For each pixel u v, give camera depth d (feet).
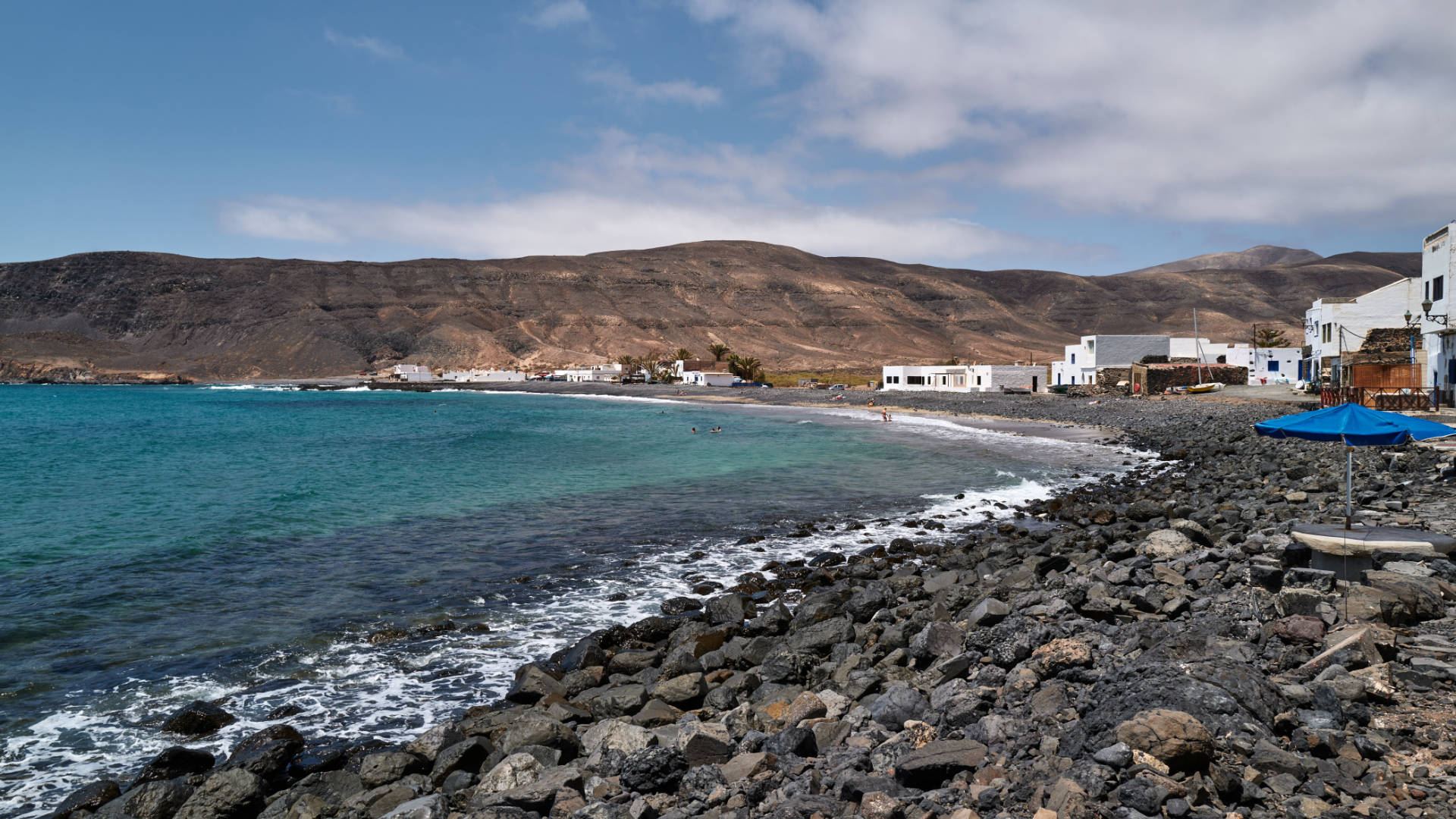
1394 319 196.65
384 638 53.11
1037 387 376.07
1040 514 92.99
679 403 455.63
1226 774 20.35
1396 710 24.29
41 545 83.05
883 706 31.32
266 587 66.44
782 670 40.29
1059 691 28.96
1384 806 19.29
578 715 37.06
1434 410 127.95
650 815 25.40
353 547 81.61
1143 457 150.92
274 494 117.60
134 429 278.26
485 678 46.29
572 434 233.35
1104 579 49.49
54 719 41.01
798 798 24.45
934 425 247.70
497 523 93.71
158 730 39.68
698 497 112.37
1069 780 20.77
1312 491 77.30
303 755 36.29
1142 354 335.67
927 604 52.34
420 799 27.76
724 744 29.73
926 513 98.02
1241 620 35.37
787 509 102.27
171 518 98.78
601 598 62.90
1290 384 277.64
